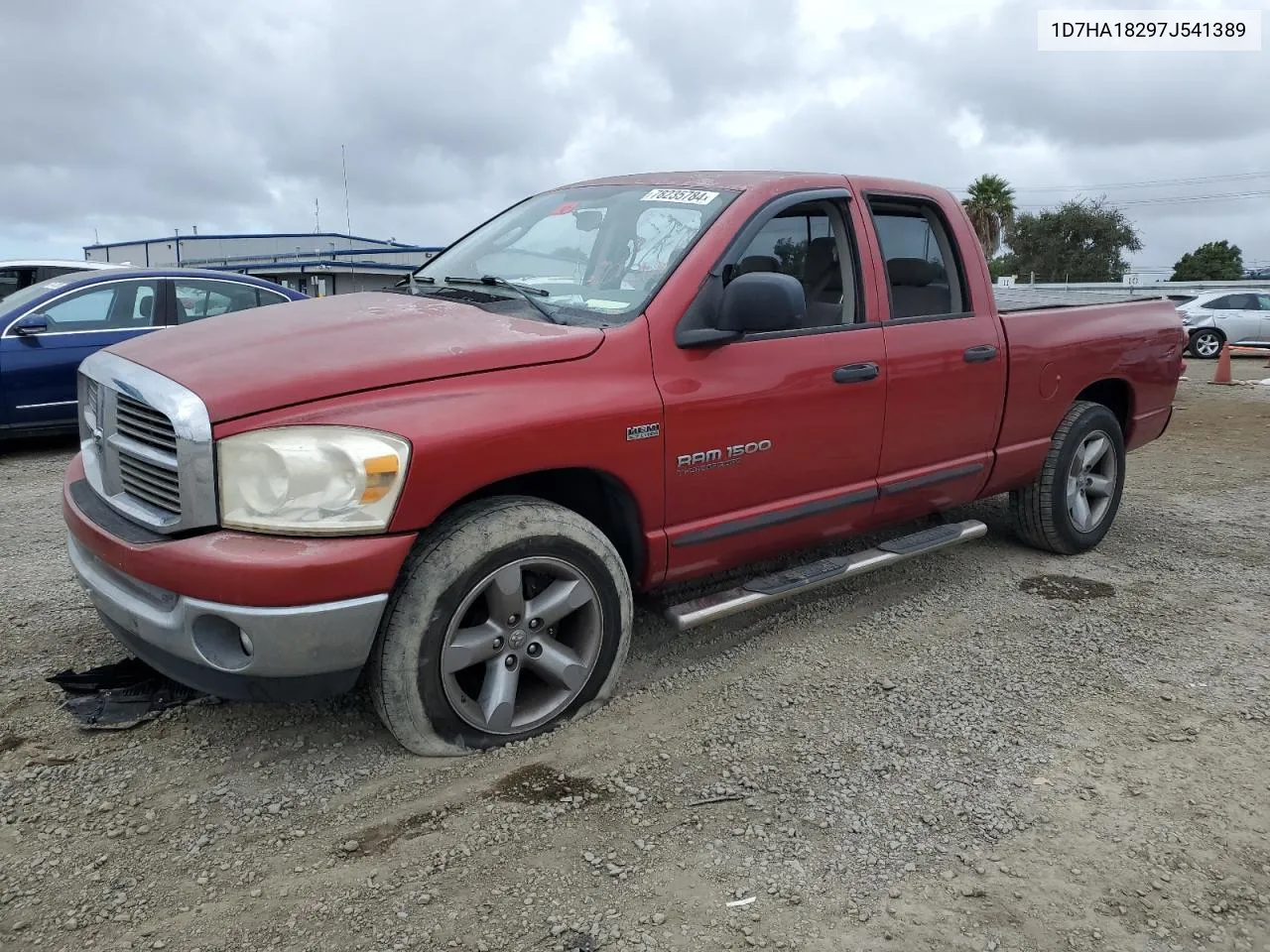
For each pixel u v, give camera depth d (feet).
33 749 9.62
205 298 28.58
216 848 8.20
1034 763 9.86
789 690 11.32
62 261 38.29
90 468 10.27
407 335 9.53
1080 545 16.76
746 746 10.02
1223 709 11.12
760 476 11.48
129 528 9.01
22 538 16.93
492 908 7.54
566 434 9.50
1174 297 73.77
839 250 12.74
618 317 10.40
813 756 9.86
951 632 13.25
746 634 13.00
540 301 11.05
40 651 11.88
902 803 9.07
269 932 7.23
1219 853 8.45
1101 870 8.19
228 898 7.59
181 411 8.30
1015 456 15.14
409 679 8.97
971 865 8.20
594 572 10.00
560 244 12.44
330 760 9.53
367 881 7.82
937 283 14.24
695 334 10.57
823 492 12.37
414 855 8.15
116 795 8.89
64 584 14.34
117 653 11.85
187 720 10.22
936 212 14.14
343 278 100.53
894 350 12.77
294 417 8.35
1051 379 15.39
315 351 9.08
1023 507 16.33
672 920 7.45
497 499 9.50
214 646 8.48
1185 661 12.42
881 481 13.09
